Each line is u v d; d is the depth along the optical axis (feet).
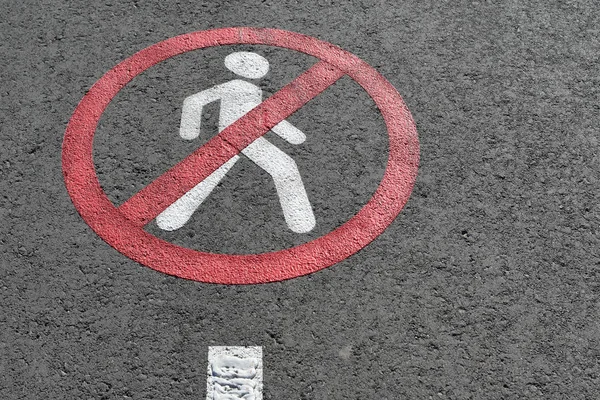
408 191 15.11
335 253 14.14
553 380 12.69
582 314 13.52
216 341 12.93
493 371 12.74
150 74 17.04
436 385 12.54
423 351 12.91
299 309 13.35
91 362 12.67
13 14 18.22
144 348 12.84
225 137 15.83
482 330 13.21
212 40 17.79
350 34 17.98
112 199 14.83
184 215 14.60
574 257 14.28
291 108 16.43
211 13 18.39
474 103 16.69
